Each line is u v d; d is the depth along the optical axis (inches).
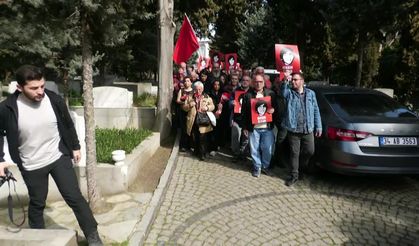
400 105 244.7
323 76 1034.1
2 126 128.9
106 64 655.1
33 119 130.0
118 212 183.5
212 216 186.7
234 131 284.5
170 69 354.3
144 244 157.5
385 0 430.0
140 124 355.6
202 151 289.6
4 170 128.6
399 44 645.9
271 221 182.9
